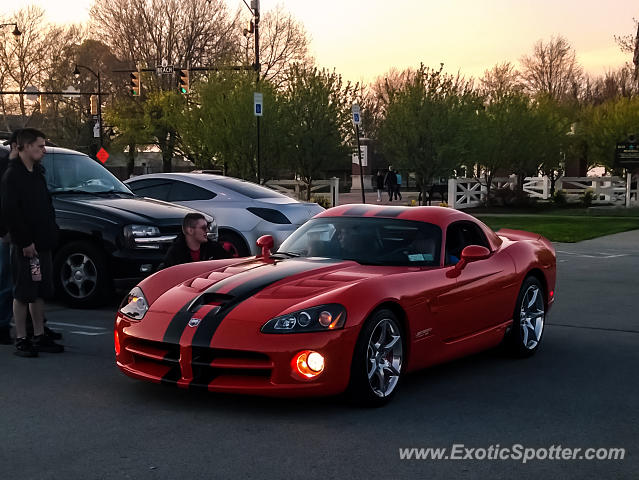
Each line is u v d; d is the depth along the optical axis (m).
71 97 55.25
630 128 32.81
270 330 4.48
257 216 11.18
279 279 5.03
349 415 4.66
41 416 4.60
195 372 4.60
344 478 3.61
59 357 6.19
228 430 4.33
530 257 6.55
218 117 26.64
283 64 48.94
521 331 6.41
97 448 4.02
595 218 24.50
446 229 5.87
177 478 3.59
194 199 11.44
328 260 5.52
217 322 4.61
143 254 8.44
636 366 6.17
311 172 26.36
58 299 9.29
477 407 4.88
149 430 4.33
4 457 3.88
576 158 37.12
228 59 30.94
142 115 46.94
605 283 11.15
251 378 4.55
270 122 25.89
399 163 25.67
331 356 4.50
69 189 9.19
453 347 5.58
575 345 7.02
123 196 9.48
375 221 5.96
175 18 47.72
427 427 4.44
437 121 24.75
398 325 4.97
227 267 5.54
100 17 48.28
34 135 6.15
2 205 6.09
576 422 4.59
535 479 3.65
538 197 33.88
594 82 66.06
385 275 5.07
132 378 5.18
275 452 3.96
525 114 29.64
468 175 30.38
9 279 6.61
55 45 58.50
